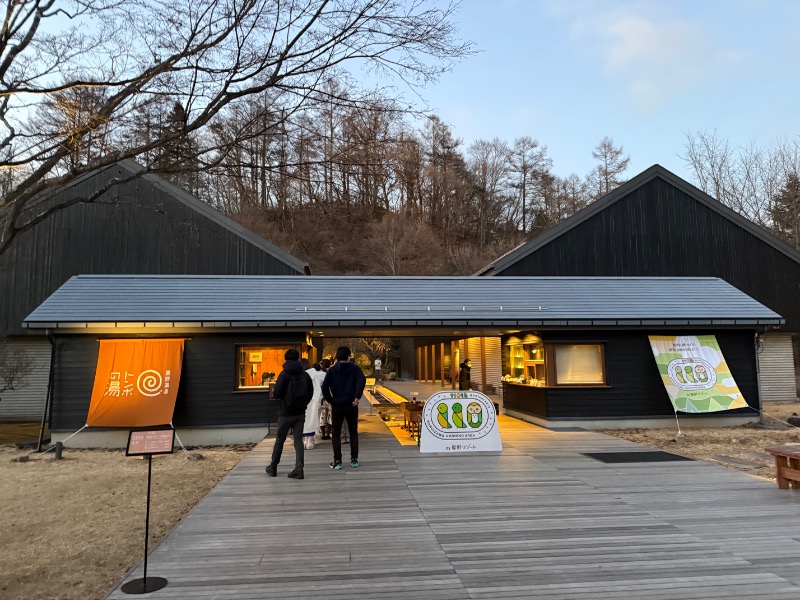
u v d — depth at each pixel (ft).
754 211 94.63
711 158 98.12
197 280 44.98
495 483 22.93
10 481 26.43
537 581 12.63
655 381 41.88
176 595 12.05
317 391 32.81
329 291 43.80
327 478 24.20
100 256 52.90
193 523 17.57
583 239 57.00
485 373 64.44
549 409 40.91
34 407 52.34
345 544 15.42
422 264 106.73
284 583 12.67
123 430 37.35
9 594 13.10
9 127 15.81
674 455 29.32
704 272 57.88
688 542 15.26
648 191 58.54
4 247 14.48
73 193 52.85
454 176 137.80
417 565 13.74
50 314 37.50
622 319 41.22
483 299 43.73
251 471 25.96
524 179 184.75
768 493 20.93
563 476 24.18
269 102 16.01
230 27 15.02
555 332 41.86
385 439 35.99
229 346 39.29
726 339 43.39
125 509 21.03
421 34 15.67
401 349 121.80
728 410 42.04
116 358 37.70
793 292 58.85
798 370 70.64
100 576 14.26
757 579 12.64
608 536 15.87
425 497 20.68
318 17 15.23
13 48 14.58
